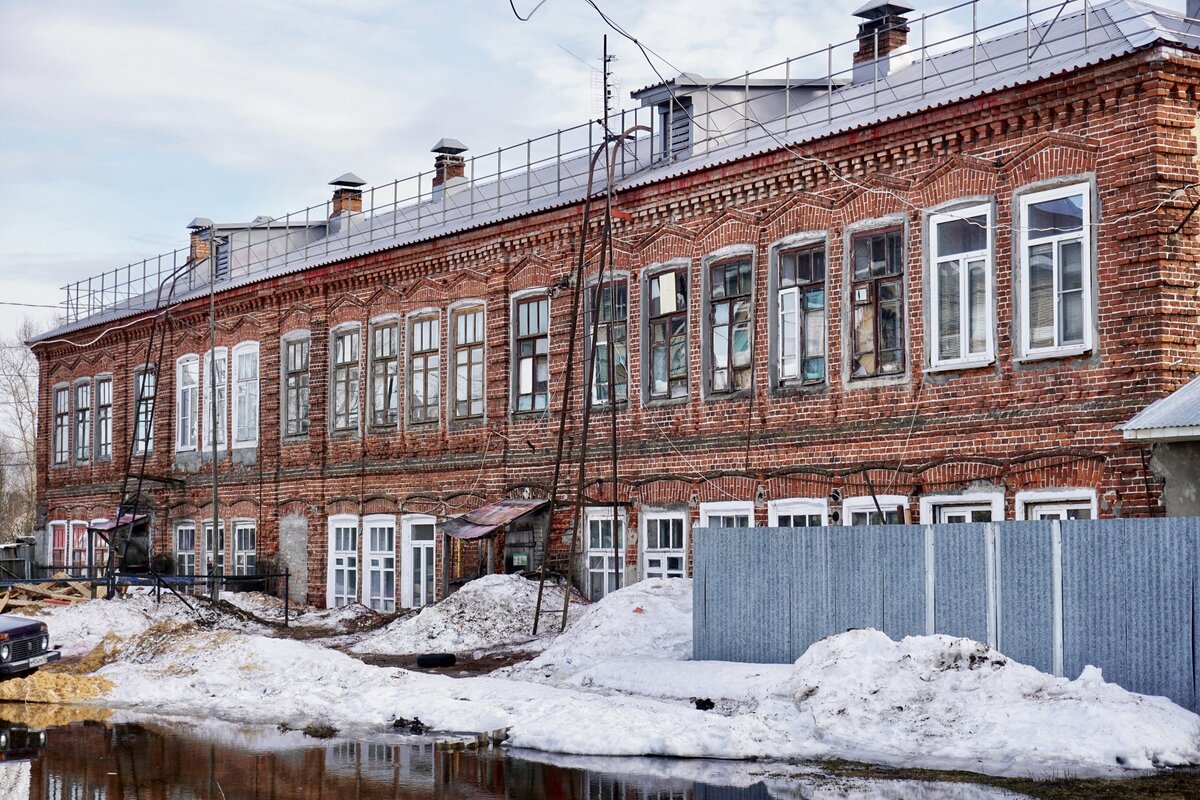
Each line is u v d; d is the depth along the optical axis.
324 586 34.78
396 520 32.50
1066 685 14.46
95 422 45.38
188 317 40.38
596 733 15.42
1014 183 20.20
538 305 28.98
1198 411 16.69
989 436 20.34
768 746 14.63
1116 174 18.98
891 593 17.31
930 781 12.66
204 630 24.44
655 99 29.23
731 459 24.42
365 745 15.95
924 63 25.30
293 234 44.28
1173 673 14.66
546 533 24.70
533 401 29.09
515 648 24.30
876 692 15.09
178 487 40.81
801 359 23.39
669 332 25.94
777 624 18.67
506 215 29.17
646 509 26.14
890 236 21.98
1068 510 19.36
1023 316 20.05
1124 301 18.84
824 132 22.58
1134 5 20.83
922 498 21.22
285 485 36.12
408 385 32.38
